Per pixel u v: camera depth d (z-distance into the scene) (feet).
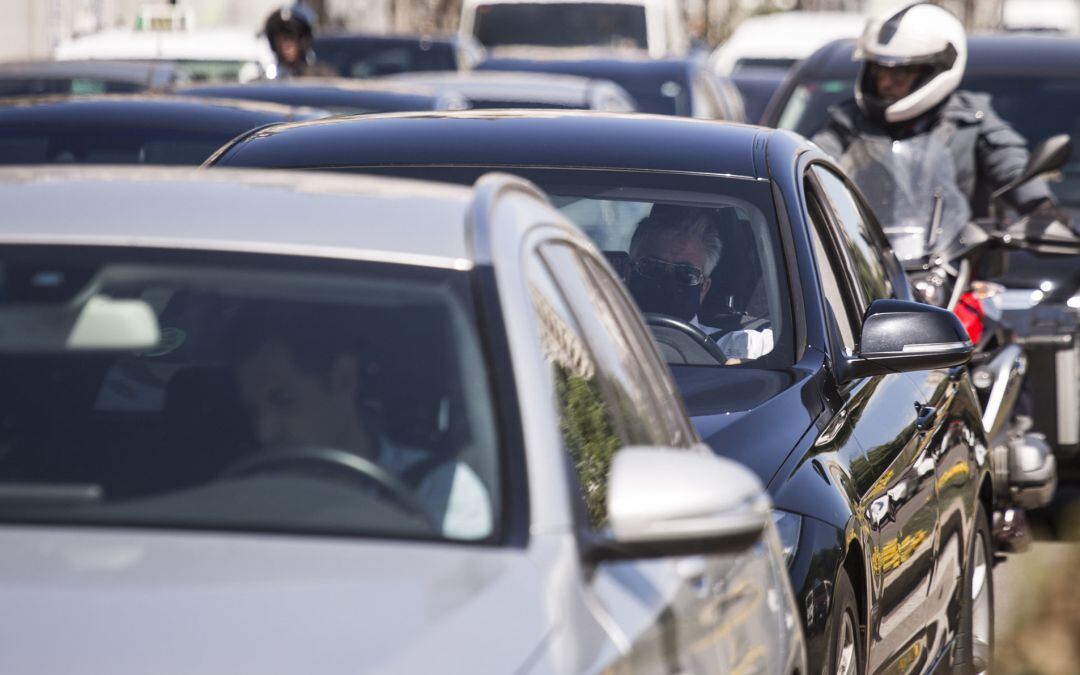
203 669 22.50
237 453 28.45
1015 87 106.83
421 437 28.45
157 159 79.00
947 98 82.84
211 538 26.13
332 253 31.14
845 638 44.55
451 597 24.77
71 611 23.66
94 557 25.29
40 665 22.43
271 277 30.73
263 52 157.69
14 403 29.17
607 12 219.41
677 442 37.04
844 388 49.85
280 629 23.49
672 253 51.60
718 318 50.19
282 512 27.53
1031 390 86.84
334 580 24.93
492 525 27.22
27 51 209.36
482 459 28.04
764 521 28.63
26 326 30.17
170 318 30.27
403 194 33.65
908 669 51.93
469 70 177.78
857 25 214.07
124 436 28.68
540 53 186.70
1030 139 104.53
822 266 52.90
